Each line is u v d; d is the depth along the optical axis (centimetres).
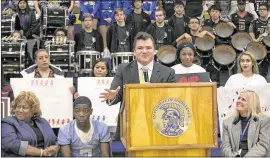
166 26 977
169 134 331
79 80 627
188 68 637
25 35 1034
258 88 571
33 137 483
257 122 486
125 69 406
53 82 612
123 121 372
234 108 587
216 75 912
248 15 1052
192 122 333
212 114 334
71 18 1068
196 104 334
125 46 970
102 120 625
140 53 387
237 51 947
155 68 403
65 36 942
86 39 963
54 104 612
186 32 986
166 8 1115
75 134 484
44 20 1001
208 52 918
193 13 1098
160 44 965
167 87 332
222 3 1138
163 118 331
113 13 1084
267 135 482
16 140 468
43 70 672
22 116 491
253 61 620
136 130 330
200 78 581
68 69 915
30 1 1126
